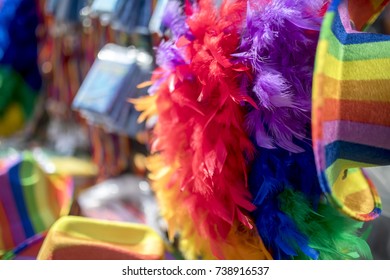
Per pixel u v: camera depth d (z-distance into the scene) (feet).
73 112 5.65
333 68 2.03
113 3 3.99
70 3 4.85
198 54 2.55
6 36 5.78
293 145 2.35
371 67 2.17
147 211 4.17
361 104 2.15
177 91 2.61
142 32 3.88
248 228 2.60
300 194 2.50
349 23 2.34
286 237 2.47
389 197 3.64
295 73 2.31
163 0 3.45
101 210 4.29
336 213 2.57
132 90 4.13
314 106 1.76
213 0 2.77
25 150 5.75
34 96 6.05
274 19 2.35
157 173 3.12
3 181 3.74
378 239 3.75
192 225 2.90
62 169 4.89
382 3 2.54
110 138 4.89
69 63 5.49
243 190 2.52
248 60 2.42
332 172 2.12
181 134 2.72
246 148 2.49
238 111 2.48
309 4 2.35
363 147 2.23
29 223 3.73
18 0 5.69
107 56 4.47
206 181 2.52
